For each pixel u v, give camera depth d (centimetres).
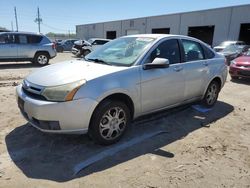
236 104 641
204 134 434
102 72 360
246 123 500
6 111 505
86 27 4828
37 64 1368
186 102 507
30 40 1327
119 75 367
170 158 348
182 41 487
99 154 350
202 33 3206
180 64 466
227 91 805
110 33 4262
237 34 2505
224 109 588
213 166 334
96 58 439
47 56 1385
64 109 322
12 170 306
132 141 394
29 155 341
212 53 569
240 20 2458
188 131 445
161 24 3294
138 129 441
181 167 327
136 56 407
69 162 328
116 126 376
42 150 355
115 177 300
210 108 583
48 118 325
